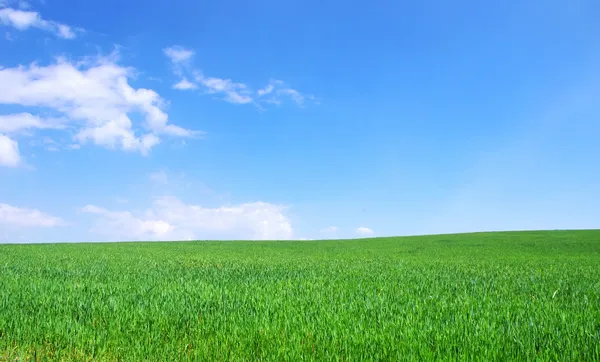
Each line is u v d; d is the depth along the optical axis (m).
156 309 8.88
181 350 6.19
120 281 14.20
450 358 5.51
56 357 6.05
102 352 6.17
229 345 6.35
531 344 6.18
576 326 7.28
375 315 8.39
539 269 20.12
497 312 8.68
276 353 5.99
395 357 5.77
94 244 50.19
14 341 6.75
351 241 59.50
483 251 37.16
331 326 7.37
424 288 12.63
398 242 53.44
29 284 12.98
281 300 9.98
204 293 10.95
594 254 33.47
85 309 9.08
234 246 48.34
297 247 46.47
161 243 54.97
